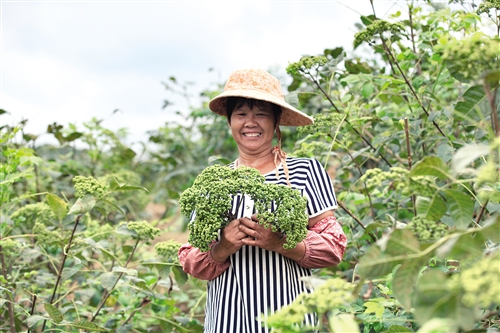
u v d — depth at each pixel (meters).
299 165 2.36
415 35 3.04
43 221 3.28
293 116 2.57
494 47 1.41
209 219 1.93
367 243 2.90
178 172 5.92
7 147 3.37
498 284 1.10
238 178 1.97
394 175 1.58
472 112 1.75
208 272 2.28
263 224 1.96
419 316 1.20
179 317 3.25
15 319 3.15
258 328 2.14
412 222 1.57
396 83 2.95
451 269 2.17
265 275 2.19
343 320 1.28
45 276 3.23
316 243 2.19
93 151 4.87
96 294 3.60
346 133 3.03
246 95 2.32
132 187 2.59
